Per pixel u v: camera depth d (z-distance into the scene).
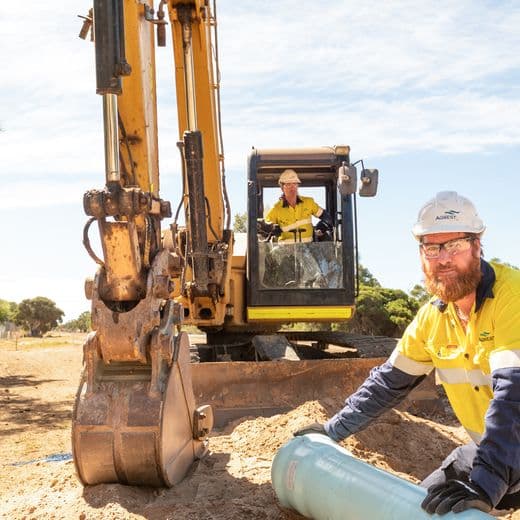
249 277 10.02
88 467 4.79
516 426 2.90
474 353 3.34
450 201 3.18
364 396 3.96
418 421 7.18
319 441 4.04
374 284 28.53
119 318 4.69
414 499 3.17
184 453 5.27
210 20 8.25
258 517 4.34
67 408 11.34
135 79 5.91
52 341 44.81
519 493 3.28
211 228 8.10
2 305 80.06
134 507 4.57
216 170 8.61
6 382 15.53
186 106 7.49
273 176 10.81
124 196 4.67
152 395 4.76
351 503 3.47
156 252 5.07
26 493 5.34
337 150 10.21
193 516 4.38
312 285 10.06
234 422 7.50
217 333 11.72
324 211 10.43
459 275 3.17
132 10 5.85
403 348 3.78
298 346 13.04
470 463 3.52
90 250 4.80
